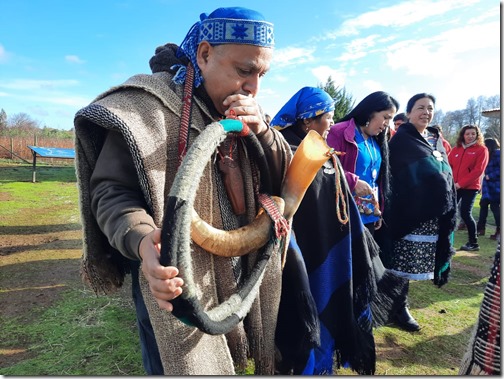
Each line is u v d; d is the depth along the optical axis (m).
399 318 3.31
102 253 1.24
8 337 2.98
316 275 2.00
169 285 0.86
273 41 1.22
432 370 2.75
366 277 2.12
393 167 3.24
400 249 3.20
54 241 5.70
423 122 3.30
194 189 0.95
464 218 5.90
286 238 1.49
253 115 1.21
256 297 1.41
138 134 1.06
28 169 16.27
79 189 1.17
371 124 2.85
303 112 2.36
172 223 0.90
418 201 3.11
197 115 1.23
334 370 2.65
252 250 1.27
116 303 3.60
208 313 1.07
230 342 1.36
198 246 1.20
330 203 2.04
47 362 2.67
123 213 1.01
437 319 3.50
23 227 6.51
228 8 1.19
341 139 2.86
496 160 6.65
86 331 3.09
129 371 2.59
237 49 1.16
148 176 1.06
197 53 1.22
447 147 5.98
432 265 3.24
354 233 2.14
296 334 1.76
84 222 1.19
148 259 0.89
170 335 1.16
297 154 1.42
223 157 1.28
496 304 1.13
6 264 4.62
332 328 2.02
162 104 1.17
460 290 4.23
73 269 4.48
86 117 1.05
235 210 1.32
